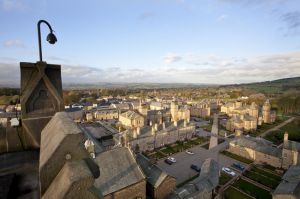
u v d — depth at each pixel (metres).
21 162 6.70
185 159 63.00
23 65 7.38
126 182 30.55
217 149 72.69
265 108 119.12
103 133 66.44
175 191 35.81
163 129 76.88
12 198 5.39
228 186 46.16
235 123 98.19
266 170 55.53
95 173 4.41
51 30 8.03
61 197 3.35
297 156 53.53
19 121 7.76
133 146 60.31
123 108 146.75
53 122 5.79
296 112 147.38
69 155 4.08
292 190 35.34
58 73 8.16
